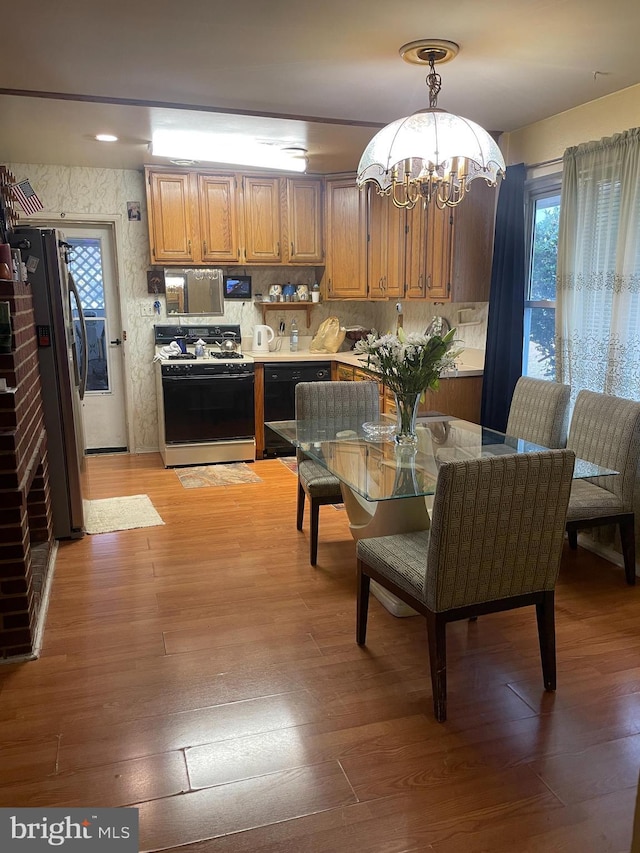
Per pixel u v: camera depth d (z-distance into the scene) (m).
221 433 5.21
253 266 5.59
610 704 2.18
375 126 3.81
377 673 2.36
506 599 2.14
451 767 1.89
